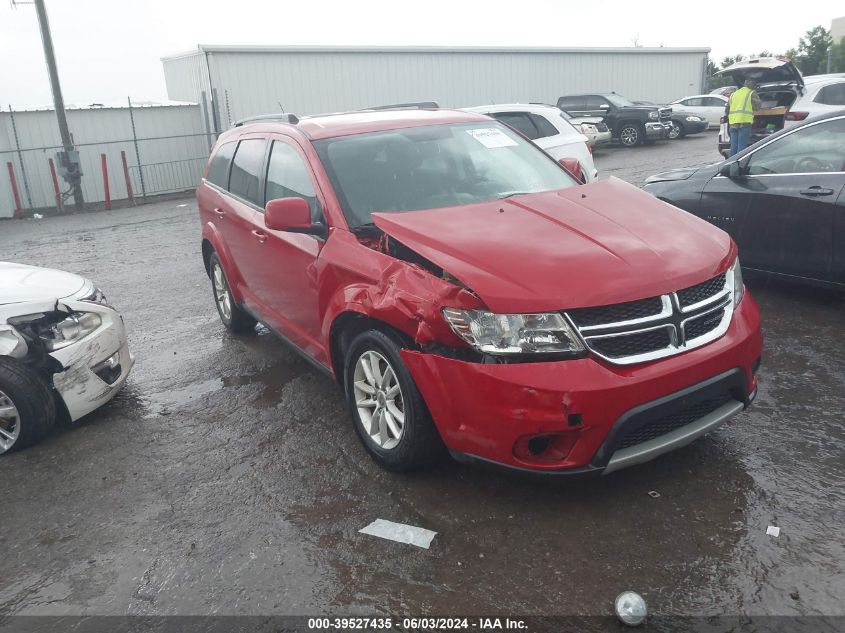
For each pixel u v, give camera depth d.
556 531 3.23
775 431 3.96
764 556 2.97
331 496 3.66
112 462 4.23
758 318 3.61
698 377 3.20
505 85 25.28
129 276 9.38
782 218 5.89
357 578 3.04
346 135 4.71
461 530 3.29
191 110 21.03
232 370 5.56
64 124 18.45
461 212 3.89
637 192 4.24
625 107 23.39
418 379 3.38
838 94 13.04
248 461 4.09
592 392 2.99
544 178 4.64
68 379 4.52
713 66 50.06
